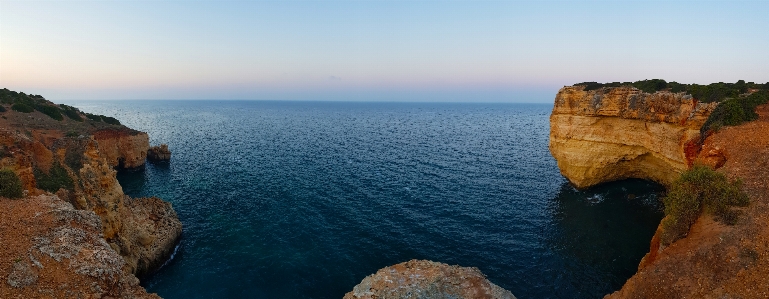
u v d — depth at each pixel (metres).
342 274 29.06
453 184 51.50
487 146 86.81
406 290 23.14
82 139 31.02
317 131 125.75
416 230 36.25
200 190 50.41
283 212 41.34
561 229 36.06
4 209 19.56
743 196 19.14
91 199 26.97
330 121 179.12
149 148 75.06
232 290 27.39
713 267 15.95
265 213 41.22
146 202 35.25
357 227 37.03
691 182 20.44
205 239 35.25
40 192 23.53
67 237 18.66
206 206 43.75
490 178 54.69
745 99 30.77
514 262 30.41
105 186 29.45
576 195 45.78
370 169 61.38
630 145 42.00
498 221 38.28
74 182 26.48
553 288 26.91
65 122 56.78
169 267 30.67
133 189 52.44
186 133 117.75
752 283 14.71
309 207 42.72
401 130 130.00
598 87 45.91
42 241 17.72
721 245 16.75
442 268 25.97
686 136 34.16
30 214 19.64
